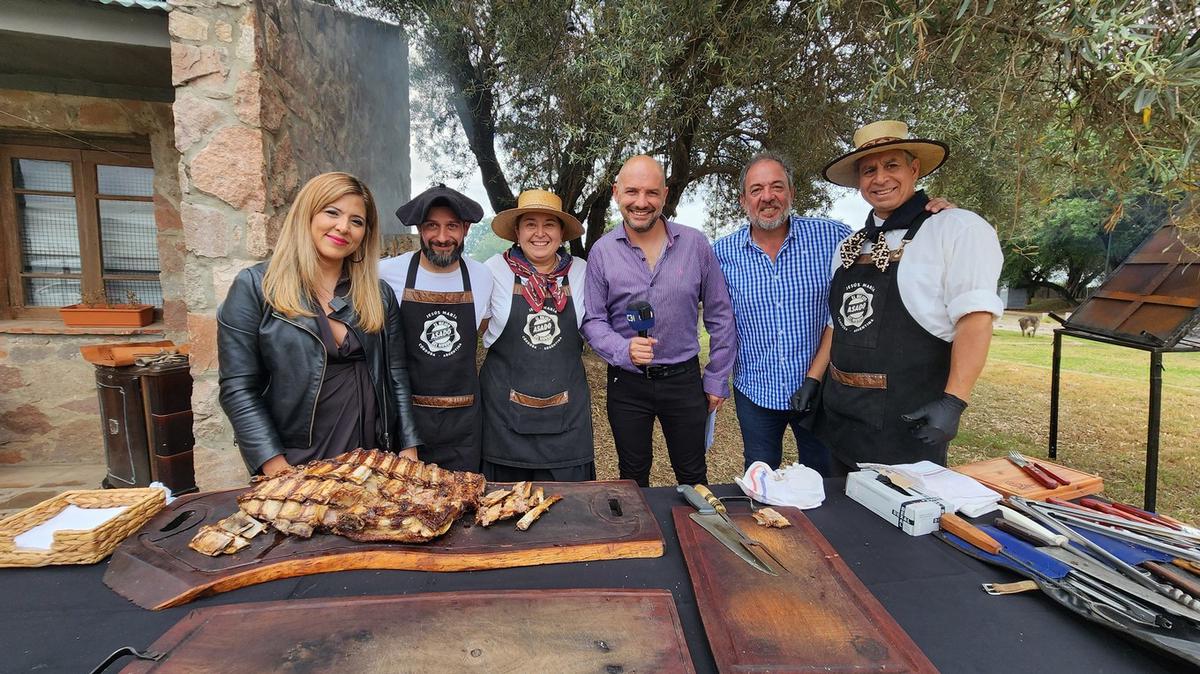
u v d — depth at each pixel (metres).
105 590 1.19
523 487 1.59
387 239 4.41
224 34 2.54
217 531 1.31
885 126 2.03
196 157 2.57
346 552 1.27
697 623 1.11
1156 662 0.99
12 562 1.25
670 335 2.52
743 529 1.45
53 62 3.51
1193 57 1.23
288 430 1.80
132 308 4.17
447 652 0.97
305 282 1.78
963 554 1.37
